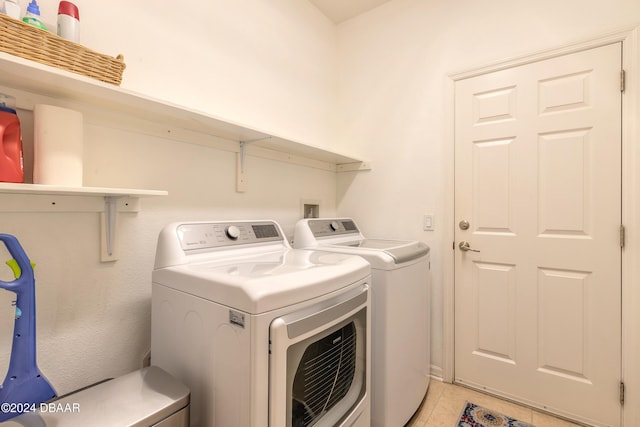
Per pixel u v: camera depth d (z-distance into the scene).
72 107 1.07
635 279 1.45
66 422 0.71
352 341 1.15
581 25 1.57
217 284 0.85
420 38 2.10
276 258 1.25
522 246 1.74
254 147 1.79
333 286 0.97
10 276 0.96
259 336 0.75
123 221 1.23
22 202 0.96
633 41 1.45
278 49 1.96
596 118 1.55
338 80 2.51
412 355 1.55
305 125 2.19
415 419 1.60
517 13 1.75
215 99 1.57
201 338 0.90
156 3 1.33
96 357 1.15
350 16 2.41
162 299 1.05
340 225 1.99
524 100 1.73
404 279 1.47
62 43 0.85
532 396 1.70
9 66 0.77
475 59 1.88
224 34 1.62
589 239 1.57
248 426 0.76
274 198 1.94
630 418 1.46
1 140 0.81
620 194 1.49
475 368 1.88
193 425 0.92
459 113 1.94
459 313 1.94
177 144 1.41
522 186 1.74
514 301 1.76
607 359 1.52
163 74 1.35
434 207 2.04
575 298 1.60
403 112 2.17
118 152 1.21
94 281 1.15
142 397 0.82
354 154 2.41
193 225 1.19
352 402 1.13
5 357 0.95
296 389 0.89
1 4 0.90
